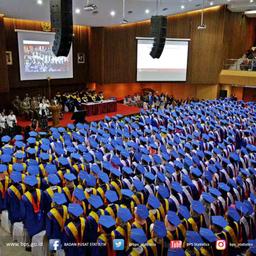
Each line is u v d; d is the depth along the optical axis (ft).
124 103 65.92
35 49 54.24
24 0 38.37
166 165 24.52
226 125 41.04
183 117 43.78
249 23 74.64
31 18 49.44
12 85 52.26
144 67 66.03
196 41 66.54
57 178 20.39
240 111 48.49
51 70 57.57
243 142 36.09
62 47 21.36
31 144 29.12
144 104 63.41
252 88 69.77
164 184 21.97
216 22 65.77
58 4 20.31
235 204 19.11
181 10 58.59
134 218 17.25
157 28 34.04
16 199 18.72
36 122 43.73
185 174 23.31
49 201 18.44
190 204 19.52
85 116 48.62
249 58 68.90
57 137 32.53
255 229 17.87
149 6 50.26
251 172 24.85
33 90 56.54
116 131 35.22
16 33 51.44
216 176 23.97
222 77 68.28
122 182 21.39
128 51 65.16
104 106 54.54
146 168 24.35
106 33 62.95
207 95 70.69
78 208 16.38
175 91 74.13
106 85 67.21
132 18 56.13
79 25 61.21
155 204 17.83
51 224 16.46
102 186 20.72
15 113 51.01
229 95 70.13
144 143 32.07
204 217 17.53
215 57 67.51
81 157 25.72
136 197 19.26
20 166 22.44
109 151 28.68
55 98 54.60
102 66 64.08
